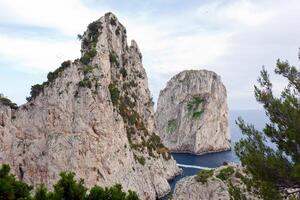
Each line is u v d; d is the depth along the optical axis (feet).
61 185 53.67
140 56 462.19
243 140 82.58
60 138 291.99
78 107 295.69
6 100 318.04
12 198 50.08
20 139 305.53
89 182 283.59
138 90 436.76
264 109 81.35
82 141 289.33
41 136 299.99
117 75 394.73
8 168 54.65
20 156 299.79
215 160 599.16
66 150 288.30
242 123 84.17
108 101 312.71
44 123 301.63
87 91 297.53
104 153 296.51
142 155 377.09
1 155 298.76
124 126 339.57
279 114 78.89
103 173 292.40
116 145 312.71
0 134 302.04
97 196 53.31
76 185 53.78
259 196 81.66
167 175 415.85
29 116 308.81
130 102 406.62
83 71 310.24
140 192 329.52
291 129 75.66
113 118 318.45
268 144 80.33
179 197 175.73
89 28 373.81
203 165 536.42
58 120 297.74
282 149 78.13
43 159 292.40
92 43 353.31
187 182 177.68
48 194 51.78
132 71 434.71
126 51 430.20
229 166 168.66
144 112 440.86
